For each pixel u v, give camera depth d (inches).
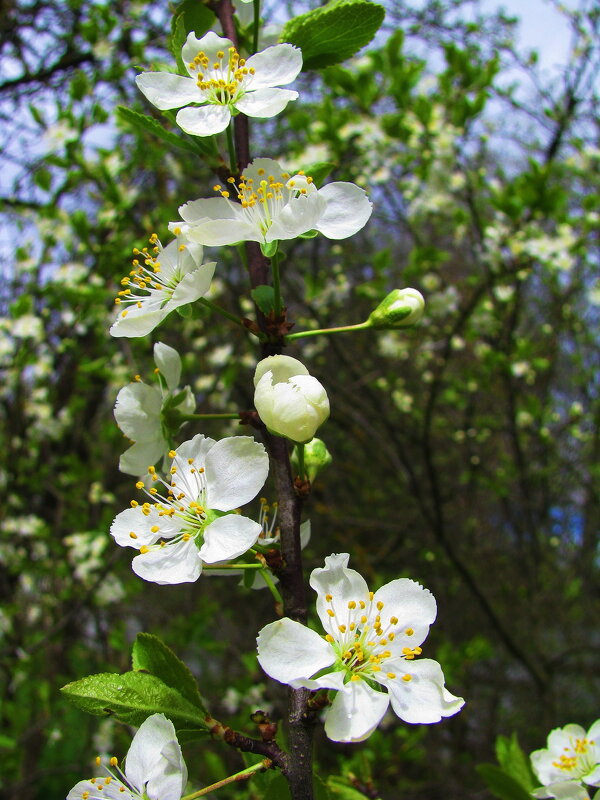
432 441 19.2
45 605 14.0
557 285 16.2
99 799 3.5
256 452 3.7
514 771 5.2
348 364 14.2
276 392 3.4
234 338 14.9
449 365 17.9
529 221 12.2
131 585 14.7
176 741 3.3
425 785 14.1
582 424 19.0
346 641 3.4
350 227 4.0
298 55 4.1
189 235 3.7
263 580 4.1
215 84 4.1
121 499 17.3
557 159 17.1
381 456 17.5
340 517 16.7
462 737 15.9
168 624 16.3
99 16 12.5
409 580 3.6
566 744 4.6
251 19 4.9
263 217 4.0
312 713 3.3
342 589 3.6
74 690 3.5
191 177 14.6
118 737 13.2
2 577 14.9
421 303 4.2
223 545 3.6
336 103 15.4
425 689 3.3
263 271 4.2
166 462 4.3
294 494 3.8
